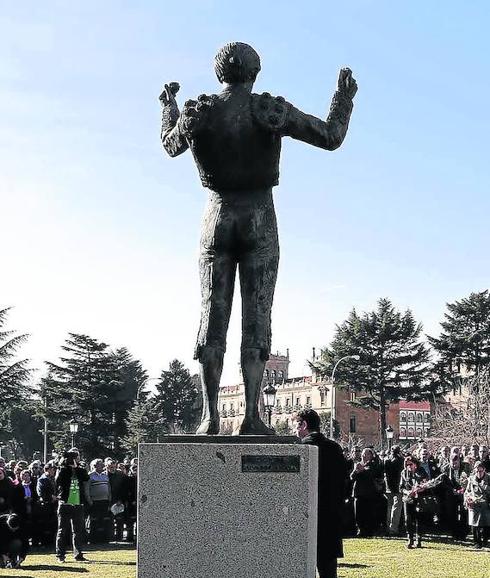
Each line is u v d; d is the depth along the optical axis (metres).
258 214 5.73
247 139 5.61
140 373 98.31
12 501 15.44
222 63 5.74
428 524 20.59
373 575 13.20
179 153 6.05
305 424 6.92
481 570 13.96
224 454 4.90
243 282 5.75
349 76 5.95
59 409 70.44
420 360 77.31
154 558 4.89
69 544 20.02
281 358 127.94
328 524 6.54
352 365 77.06
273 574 4.81
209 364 5.66
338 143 5.81
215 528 4.87
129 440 69.38
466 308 78.69
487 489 18.22
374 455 21.02
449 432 67.50
